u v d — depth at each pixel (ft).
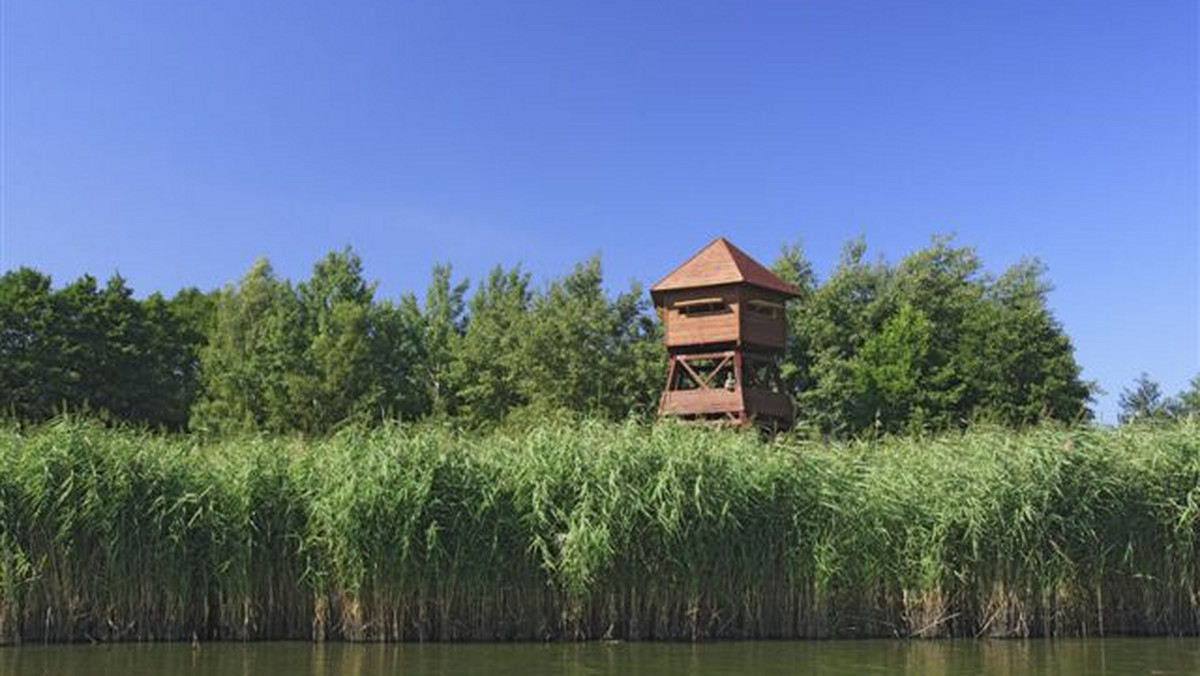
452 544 53.06
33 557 50.62
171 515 52.65
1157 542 57.82
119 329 161.27
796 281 187.21
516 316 169.07
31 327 154.81
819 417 155.84
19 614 50.96
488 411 153.07
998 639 55.72
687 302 119.44
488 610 53.88
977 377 155.74
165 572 51.85
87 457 51.98
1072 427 61.00
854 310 171.63
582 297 156.35
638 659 47.60
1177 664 46.65
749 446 58.44
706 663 46.44
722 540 54.75
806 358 171.42
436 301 235.61
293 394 154.71
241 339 204.23
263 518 53.88
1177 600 58.44
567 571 52.16
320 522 53.21
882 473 59.16
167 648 50.03
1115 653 50.11
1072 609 57.72
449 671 43.88
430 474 52.65
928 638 56.29
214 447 58.23
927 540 56.29
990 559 56.70
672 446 56.29
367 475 52.54
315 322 200.03
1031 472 56.70
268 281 213.25
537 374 143.84
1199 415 66.95
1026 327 157.28
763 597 55.93
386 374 166.61
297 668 44.39
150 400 162.61
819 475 57.26
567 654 49.08
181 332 182.91
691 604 54.39
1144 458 58.54
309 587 54.03
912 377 153.99
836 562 55.52
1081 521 56.49
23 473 50.62
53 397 150.61
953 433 67.00
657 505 53.83
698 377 120.06
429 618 53.88
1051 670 44.83
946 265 181.78
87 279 161.99
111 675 42.34
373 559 52.19
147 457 53.42
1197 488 57.31
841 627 57.36
